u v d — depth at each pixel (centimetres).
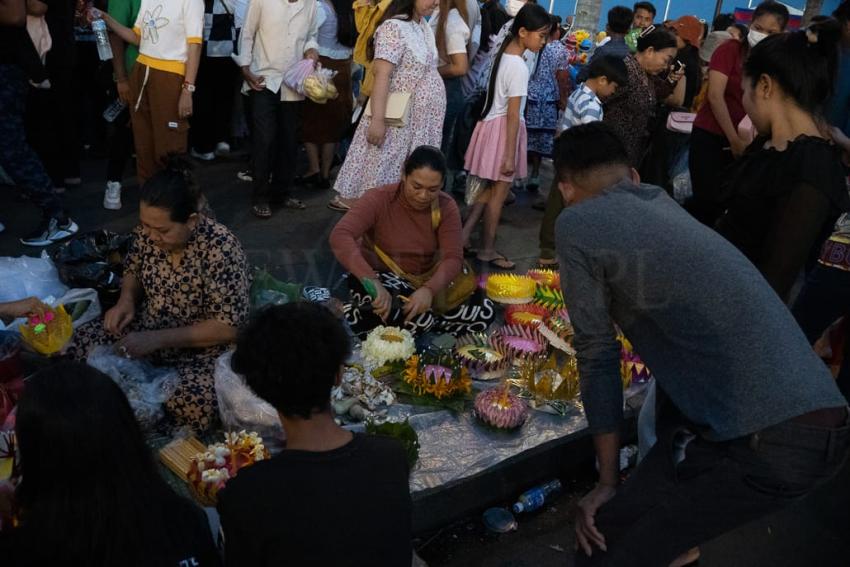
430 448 260
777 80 225
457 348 317
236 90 621
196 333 257
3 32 365
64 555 131
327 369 145
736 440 170
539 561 253
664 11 1736
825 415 167
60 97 467
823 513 279
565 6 1612
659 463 183
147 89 428
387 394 278
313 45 482
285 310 151
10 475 207
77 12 524
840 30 224
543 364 305
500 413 269
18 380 260
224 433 258
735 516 177
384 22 381
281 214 485
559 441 272
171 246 242
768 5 493
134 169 548
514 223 532
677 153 516
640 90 447
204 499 220
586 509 191
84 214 457
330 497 141
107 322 265
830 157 221
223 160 599
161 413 256
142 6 415
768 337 167
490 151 422
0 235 419
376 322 322
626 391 302
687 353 174
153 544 135
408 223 320
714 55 416
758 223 238
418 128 400
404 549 148
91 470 132
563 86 598
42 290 312
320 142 530
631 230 174
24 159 392
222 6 543
